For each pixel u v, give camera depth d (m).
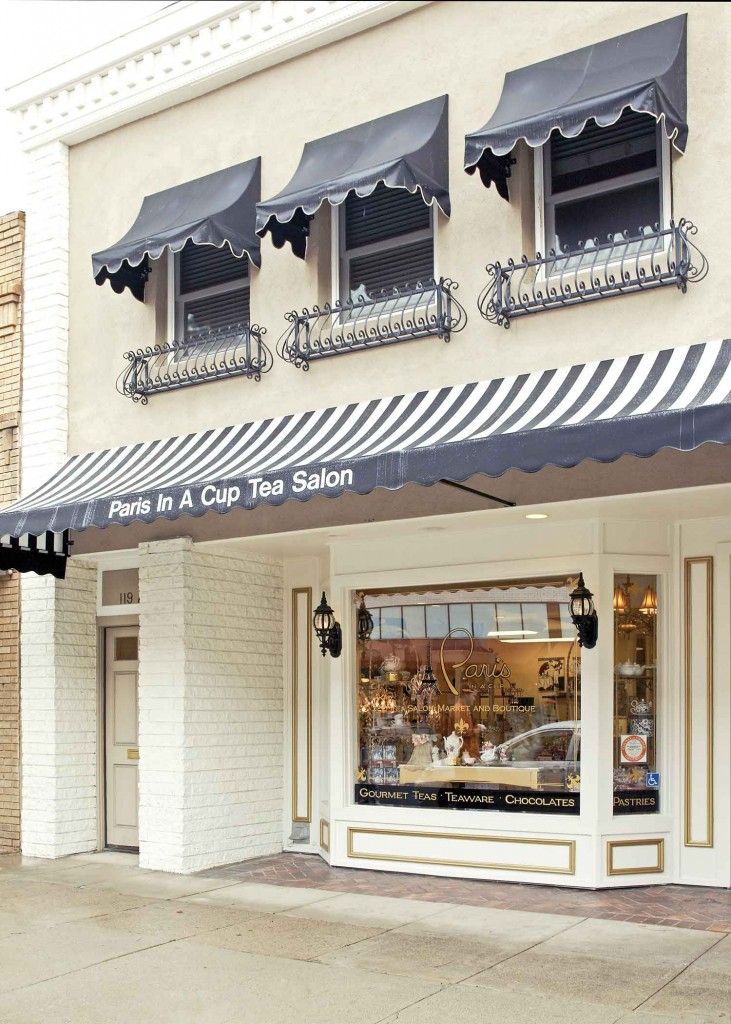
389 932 8.55
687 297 8.63
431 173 9.66
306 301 10.77
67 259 12.62
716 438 7.09
